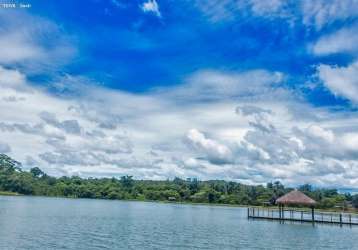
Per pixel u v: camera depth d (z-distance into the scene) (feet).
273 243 173.88
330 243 181.57
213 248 155.02
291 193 277.44
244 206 556.51
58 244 149.89
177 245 159.33
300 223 279.49
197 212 403.95
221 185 653.71
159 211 402.11
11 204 403.34
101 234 185.26
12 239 156.76
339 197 534.78
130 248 148.66
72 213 317.42
